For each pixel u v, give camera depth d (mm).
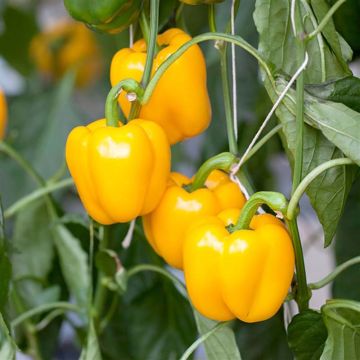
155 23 1104
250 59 1568
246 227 1091
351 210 1438
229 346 1184
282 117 1106
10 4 2152
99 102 2256
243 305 1089
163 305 1475
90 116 2010
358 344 1128
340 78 1104
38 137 1765
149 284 1480
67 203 2027
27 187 1732
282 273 1087
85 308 1390
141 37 1224
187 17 1528
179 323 1473
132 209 1111
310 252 2402
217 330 1186
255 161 1594
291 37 1137
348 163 1081
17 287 1528
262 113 1523
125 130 1100
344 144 1076
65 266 1392
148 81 1113
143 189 1108
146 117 1158
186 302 1442
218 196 1155
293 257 1095
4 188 1733
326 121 1087
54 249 1536
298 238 1099
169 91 1145
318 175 1120
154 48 1108
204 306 1113
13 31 2189
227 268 1078
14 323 1385
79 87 2258
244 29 1483
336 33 1140
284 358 1422
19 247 1521
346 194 1129
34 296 1540
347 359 1123
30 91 1904
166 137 1124
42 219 1512
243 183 1154
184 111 1154
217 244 1090
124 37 1452
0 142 1419
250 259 1072
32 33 2203
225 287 1086
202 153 1655
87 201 1134
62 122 1767
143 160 1097
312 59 1146
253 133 1547
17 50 2219
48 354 1588
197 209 1138
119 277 1294
